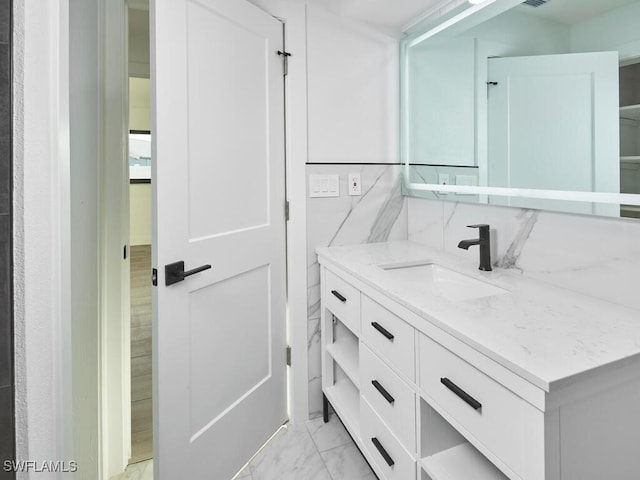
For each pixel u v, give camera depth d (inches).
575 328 34.7
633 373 30.1
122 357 60.4
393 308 45.7
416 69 72.0
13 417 26.6
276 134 67.7
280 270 70.6
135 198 244.4
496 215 56.9
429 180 70.2
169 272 47.8
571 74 45.3
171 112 47.7
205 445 54.6
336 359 66.6
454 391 35.3
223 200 56.7
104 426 58.1
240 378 61.6
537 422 27.3
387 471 49.5
